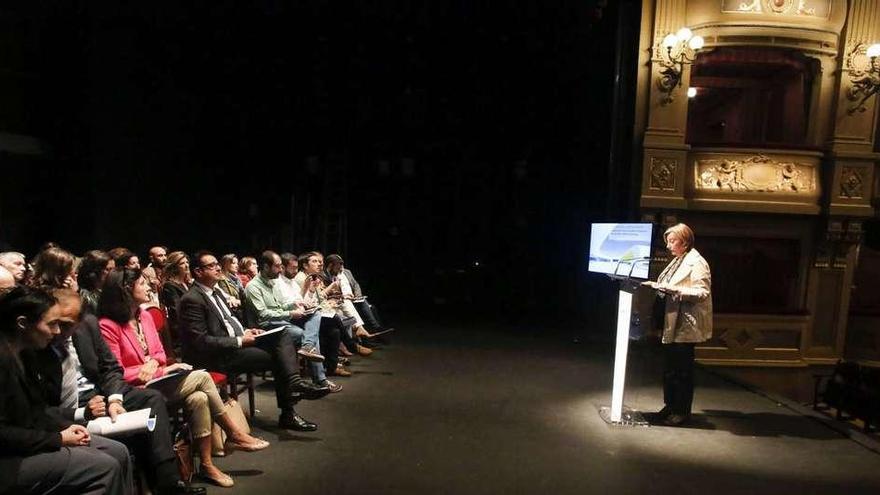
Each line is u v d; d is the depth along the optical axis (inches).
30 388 86.4
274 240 408.8
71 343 105.0
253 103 394.0
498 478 132.2
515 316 409.4
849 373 202.2
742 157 303.9
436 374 231.5
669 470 140.3
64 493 84.7
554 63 413.7
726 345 309.7
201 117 376.2
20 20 309.6
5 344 83.7
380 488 124.2
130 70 340.8
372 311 296.5
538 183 454.6
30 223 327.3
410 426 166.4
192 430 120.6
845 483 135.6
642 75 301.4
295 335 183.2
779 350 311.3
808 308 313.6
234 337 145.7
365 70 416.2
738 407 196.7
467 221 466.0
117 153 341.4
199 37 360.8
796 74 323.6
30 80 319.0
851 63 298.7
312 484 124.5
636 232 168.7
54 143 333.1
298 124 412.8
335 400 190.7
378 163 442.0
